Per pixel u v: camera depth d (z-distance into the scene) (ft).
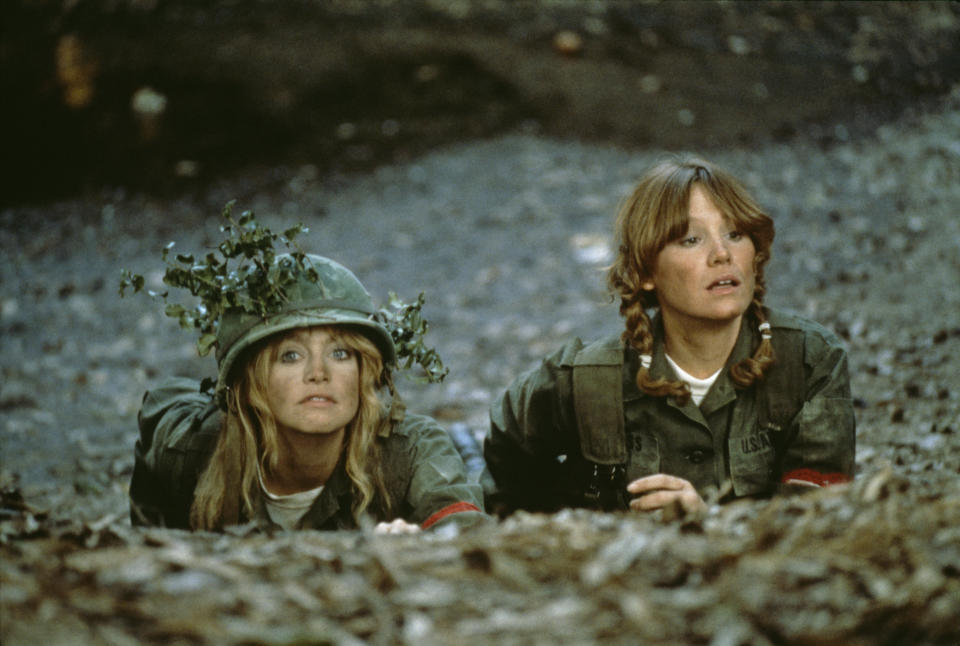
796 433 11.68
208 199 37.42
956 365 18.65
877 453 14.83
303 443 11.19
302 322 10.84
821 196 30.07
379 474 11.59
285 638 6.07
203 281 11.11
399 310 12.13
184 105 41.42
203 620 6.24
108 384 23.79
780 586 6.57
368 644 6.14
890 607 6.32
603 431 11.96
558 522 8.05
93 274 31.63
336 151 40.01
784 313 12.02
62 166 39.91
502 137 39.83
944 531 7.38
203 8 45.73
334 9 46.73
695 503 10.04
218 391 11.32
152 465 12.51
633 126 39.24
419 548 7.57
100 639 6.02
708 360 11.75
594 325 25.16
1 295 30.07
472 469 15.55
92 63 41.88
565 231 31.37
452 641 6.10
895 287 23.61
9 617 6.18
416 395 21.74
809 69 41.45
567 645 6.04
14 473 18.29
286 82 42.32
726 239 11.34
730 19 46.09
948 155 30.99
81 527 8.31
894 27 42.91
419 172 37.76
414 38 44.60
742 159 34.60
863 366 19.04
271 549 7.71
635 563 6.92
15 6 42.60
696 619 6.27
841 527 7.42
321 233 33.40
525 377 12.99
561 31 45.52
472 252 30.73
